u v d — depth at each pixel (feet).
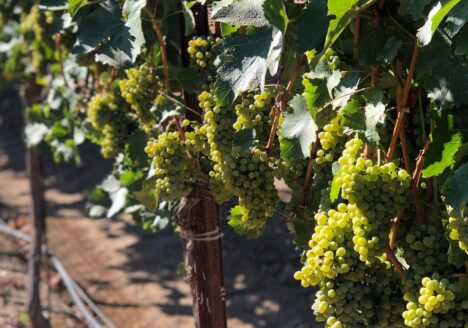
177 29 7.12
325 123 5.32
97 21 6.14
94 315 14.70
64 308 15.21
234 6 5.19
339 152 5.41
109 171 22.12
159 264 16.40
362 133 5.06
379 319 4.95
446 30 4.80
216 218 7.23
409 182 4.90
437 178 4.94
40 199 14.14
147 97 6.88
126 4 6.00
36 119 10.62
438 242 4.84
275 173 5.62
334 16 4.83
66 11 7.09
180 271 7.94
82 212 19.75
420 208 5.04
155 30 6.79
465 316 4.70
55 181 22.07
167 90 6.88
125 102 7.88
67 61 9.49
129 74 6.89
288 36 5.33
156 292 15.24
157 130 7.09
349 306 4.90
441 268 4.80
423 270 4.80
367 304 4.92
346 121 5.10
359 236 4.80
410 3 4.63
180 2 6.79
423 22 4.93
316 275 4.91
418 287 4.79
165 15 6.61
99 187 8.56
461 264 4.75
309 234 5.76
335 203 5.33
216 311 7.38
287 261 15.69
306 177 5.58
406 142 5.28
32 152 13.79
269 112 5.64
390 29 5.08
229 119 5.80
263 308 14.17
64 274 14.70
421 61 4.88
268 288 14.88
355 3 4.70
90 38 6.11
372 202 4.84
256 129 5.62
